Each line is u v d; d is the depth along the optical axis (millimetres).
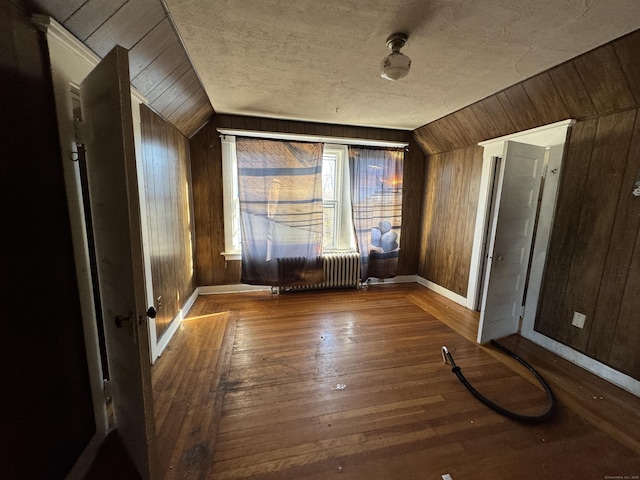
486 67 2123
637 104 1936
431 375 2184
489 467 1430
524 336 2816
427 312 3404
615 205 2100
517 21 1547
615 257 2102
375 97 2814
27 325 1074
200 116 3174
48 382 1177
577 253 2352
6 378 978
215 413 1760
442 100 2875
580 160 2326
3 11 965
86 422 1431
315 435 1607
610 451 1530
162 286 2492
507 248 2604
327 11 1515
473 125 3244
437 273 4141
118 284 1254
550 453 1514
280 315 3236
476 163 3432
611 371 2123
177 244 2936
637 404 1891
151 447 1213
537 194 2660
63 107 1265
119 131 1036
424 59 2012
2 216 967
